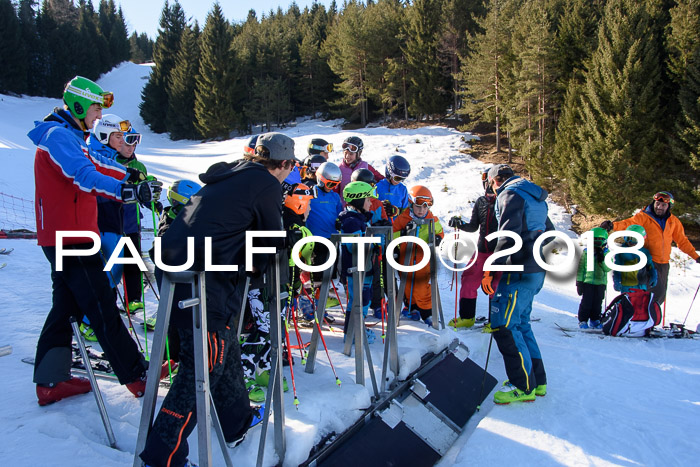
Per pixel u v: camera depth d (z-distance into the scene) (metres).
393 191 5.58
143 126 56.53
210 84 46.25
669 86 21.00
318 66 47.44
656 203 6.45
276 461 2.44
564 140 22.88
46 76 65.38
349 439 2.95
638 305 6.04
